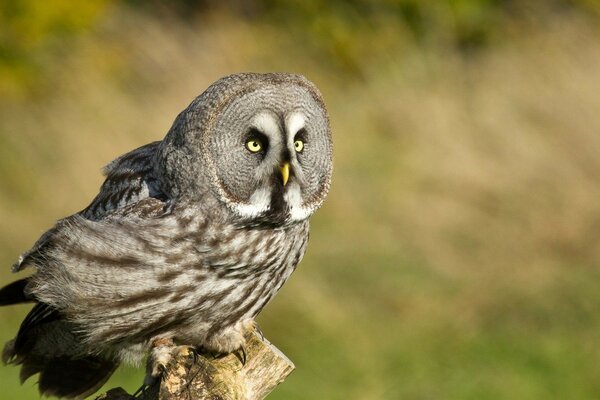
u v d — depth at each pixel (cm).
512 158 1516
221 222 726
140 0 2164
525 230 1416
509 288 1345
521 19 1966
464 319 1316
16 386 1219
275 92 728
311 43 2039
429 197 1478
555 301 1323
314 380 1234
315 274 1343
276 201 730
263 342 660
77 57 2002
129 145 1661
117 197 758
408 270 1365
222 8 2184
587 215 1419
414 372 1236
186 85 1855
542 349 1256
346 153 1562
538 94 1620
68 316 748
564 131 1543
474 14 2033
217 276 730
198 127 726
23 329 787
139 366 768
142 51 1975
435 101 1673
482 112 1616
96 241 724
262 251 737
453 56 1922
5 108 1944
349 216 1440
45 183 1583
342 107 1748
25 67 2008
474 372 1231
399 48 1992
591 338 1273
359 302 1330
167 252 722
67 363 807
